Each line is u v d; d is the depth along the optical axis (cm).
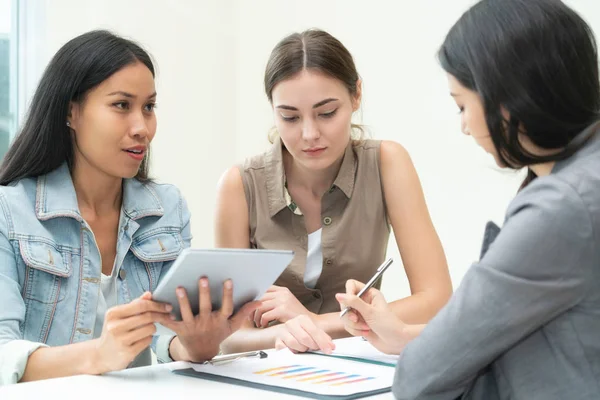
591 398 77
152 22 294
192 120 308
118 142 142
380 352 127
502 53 82
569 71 81
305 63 152
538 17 82
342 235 172
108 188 151
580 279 77
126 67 142
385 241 179
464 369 82
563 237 77
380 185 174
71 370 110
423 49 253
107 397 92
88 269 145
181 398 91
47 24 271
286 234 175
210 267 101
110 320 106
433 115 251
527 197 81
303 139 154
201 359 118
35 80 274
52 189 144
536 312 78
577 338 79
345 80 156
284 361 118
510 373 82
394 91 263
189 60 306
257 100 313
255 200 176
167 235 157
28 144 145
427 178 254
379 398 92
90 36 145
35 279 139
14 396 92
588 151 82
